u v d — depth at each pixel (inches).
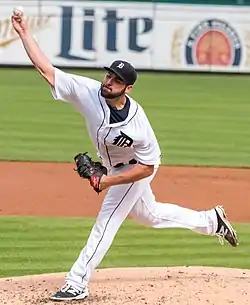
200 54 4010.8
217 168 2092.8
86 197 1752.0
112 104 924.6
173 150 2321.6
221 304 950.4
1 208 1637.6
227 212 1668.3
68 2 3917.3
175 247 1379.2
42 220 1545.3
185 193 1824.6
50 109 2974.9
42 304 948.6
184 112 2982.3
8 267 1228.5
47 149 2274.9
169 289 1017.5
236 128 2716.5
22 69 3983.8
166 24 3978.8
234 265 1266.0
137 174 950.4
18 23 940.6
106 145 951.6
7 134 2486.5
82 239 1408.7
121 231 1478.8
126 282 1060.5
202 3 3973.9
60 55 3941.9
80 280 964.6
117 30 3954.2
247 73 4030.5
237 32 3998.5
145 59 3993.6
